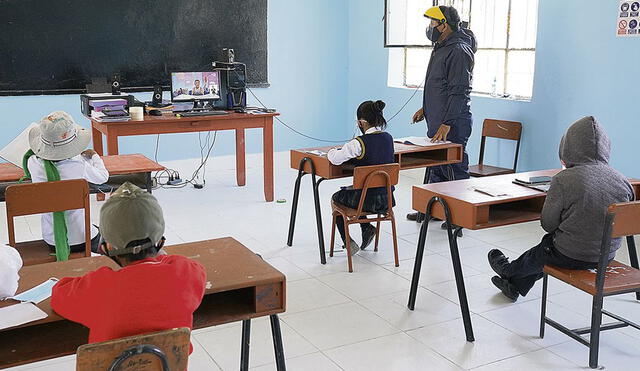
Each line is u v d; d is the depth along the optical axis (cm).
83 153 351
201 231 477
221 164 712
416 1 671
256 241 455
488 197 316
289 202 563
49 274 219
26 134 380
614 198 285
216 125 534
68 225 310
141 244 175
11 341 203
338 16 770
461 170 506
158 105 559
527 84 577
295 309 341
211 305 221
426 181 526
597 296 273
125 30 649
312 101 775
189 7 676
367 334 313
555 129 537
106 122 492
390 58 716
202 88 559
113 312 168
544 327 309
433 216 327
